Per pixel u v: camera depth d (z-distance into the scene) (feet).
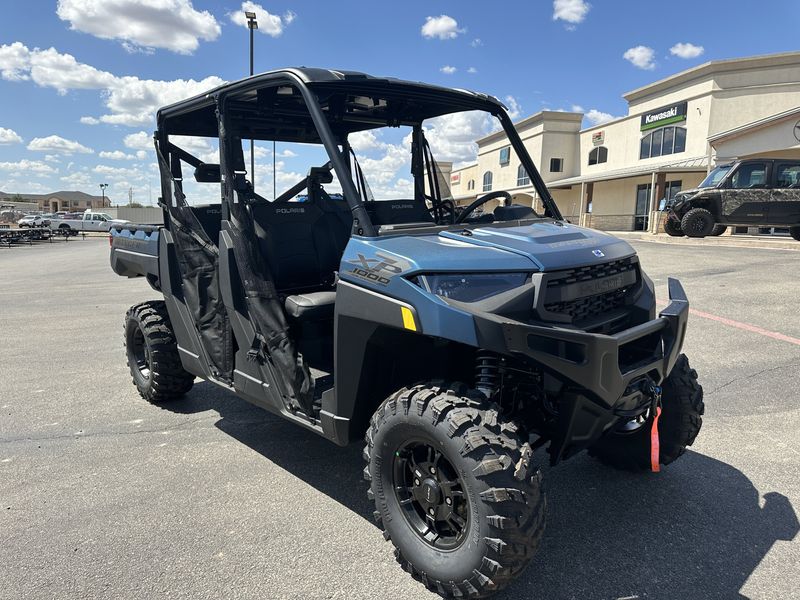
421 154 14.61
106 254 79.97
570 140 124.67
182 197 13.43
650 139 102.01
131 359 17.22
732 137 72.13
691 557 9.11
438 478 8.29
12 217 201.87
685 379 10.95
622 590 8.38
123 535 9.92
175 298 14.28
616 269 9.80
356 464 12.67
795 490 11.07
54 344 24.13
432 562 8.14
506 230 10.03
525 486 7.48
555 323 8.39
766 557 9.07
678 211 56.85
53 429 14.75
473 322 7.57
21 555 9.37
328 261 13.38
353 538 9.81
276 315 10.73
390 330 8.81
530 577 8.69
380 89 11.23
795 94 84.28
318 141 15.40
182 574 8.85
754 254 44.21
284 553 9.39
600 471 12.05
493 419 7.78
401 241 9.12
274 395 11.11
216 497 11.23
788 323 23.18
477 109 13.16
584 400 8.34
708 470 11.93
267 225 12.62
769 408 14.96
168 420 15.33
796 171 52.08
